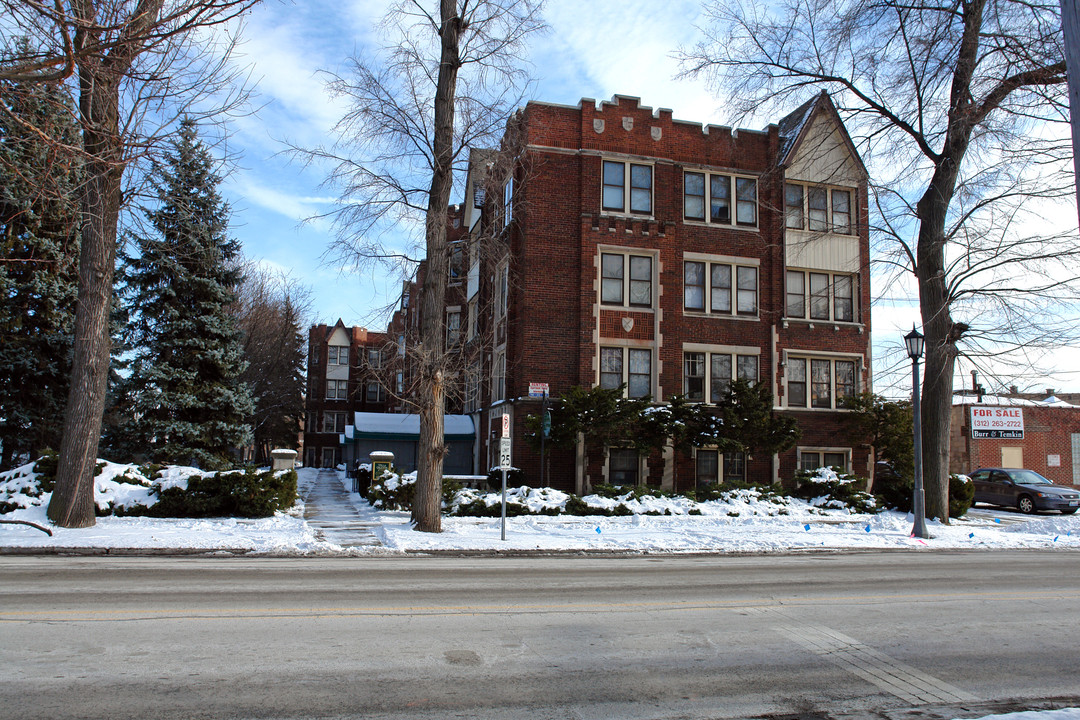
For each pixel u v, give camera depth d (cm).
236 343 2438
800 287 2666
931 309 1972
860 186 2120
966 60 1777
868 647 672
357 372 5934
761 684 556
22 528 1395
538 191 2409
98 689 498
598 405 2119
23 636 628
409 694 507
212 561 1152
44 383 2258
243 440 2388
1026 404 3300
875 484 2406
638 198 2500
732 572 1143
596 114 2480
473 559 1262
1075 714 481
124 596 814
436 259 1622
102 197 1389
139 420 2297
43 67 862
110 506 1625
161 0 953
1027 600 926
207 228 2245
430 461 1572
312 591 877
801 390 2617
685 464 2428
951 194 1953
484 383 2828
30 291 2186
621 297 2442
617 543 1462
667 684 548
